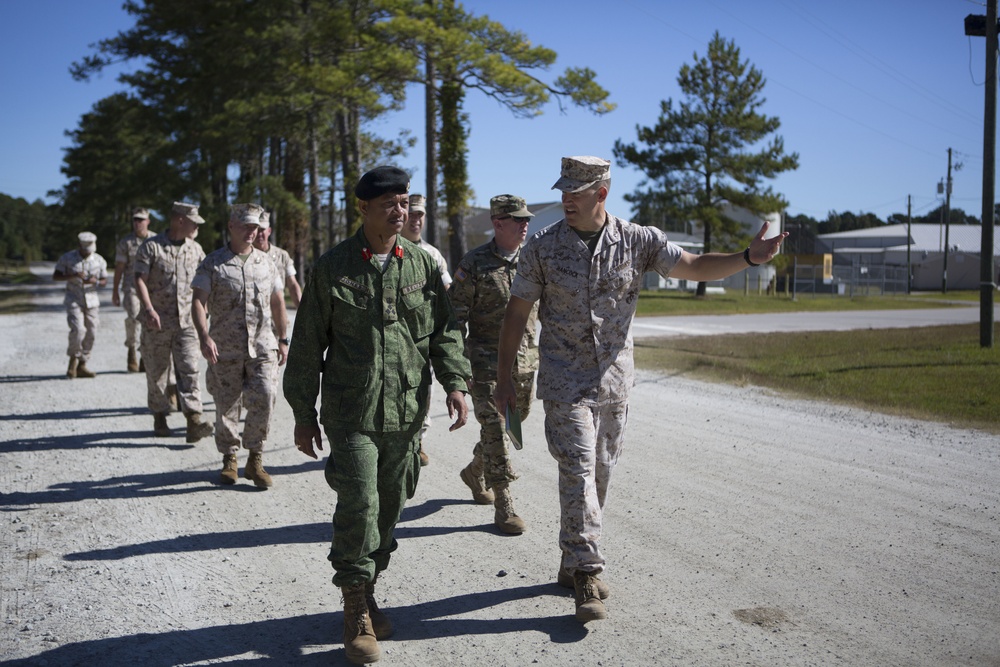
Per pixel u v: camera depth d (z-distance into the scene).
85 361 11.99
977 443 7.67
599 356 4.12
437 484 6.57
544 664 3.60
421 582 4.57
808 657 3.61
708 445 7.69
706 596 4.29
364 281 3.76
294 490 6.39
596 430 4.18
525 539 5.26
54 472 6.86
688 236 52.12
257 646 3.82
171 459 7.32
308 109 28.27
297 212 33.22
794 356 14.34
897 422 8.70
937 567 4.63
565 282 4.07
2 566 4.79
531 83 25.42
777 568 4.65
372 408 3.73
